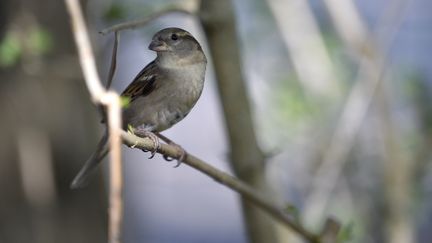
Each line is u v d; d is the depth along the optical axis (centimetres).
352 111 1229
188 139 1928
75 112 1273
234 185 799
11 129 1232
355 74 1538
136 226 1742
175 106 1022
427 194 1464
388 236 1301
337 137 1219
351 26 1284
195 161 770
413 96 1548
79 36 566
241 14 1641
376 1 1797
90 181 1279
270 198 855
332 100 1472
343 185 1472
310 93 1483
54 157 1250
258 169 983
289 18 1468
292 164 1466
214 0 933
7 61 1092
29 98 1243
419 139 1490
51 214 1238
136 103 1022
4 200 1221
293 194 1492
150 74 1018
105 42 1192
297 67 1475
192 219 2217
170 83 1011
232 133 981
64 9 1220
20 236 1218
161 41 1013
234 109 976
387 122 1312
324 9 1659
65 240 1243
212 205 2212
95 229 1273
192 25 1452
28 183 1234
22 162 1237
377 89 1307
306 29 1470
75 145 1267
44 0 1215
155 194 2119
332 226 831
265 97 1565
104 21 1182
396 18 1271
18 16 1181
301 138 1472
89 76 542
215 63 967
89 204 1273
